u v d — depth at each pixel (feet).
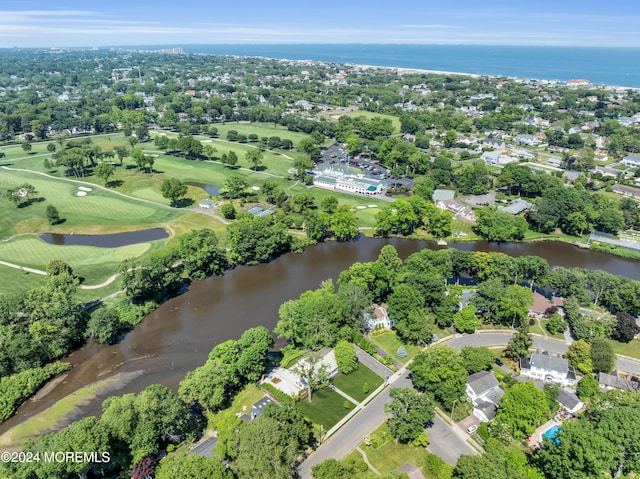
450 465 288.10
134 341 437.99
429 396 344.90
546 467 275.59
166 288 515.50
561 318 436.76
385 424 328.49
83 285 522.47
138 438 282.36
